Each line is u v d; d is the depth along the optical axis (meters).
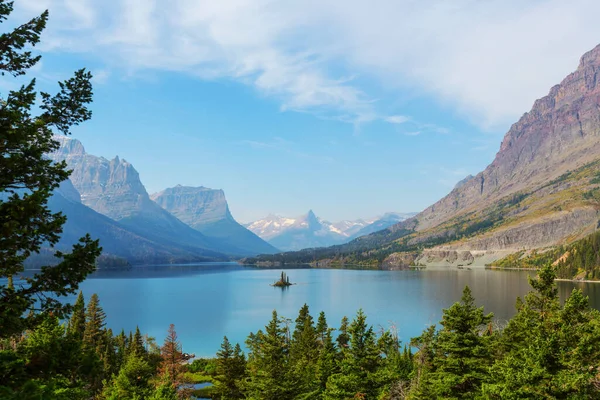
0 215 14.16
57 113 17.53
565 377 25.97
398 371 60.84
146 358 92.69
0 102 15.54
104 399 50.47
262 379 48.75
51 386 14.69
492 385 28.55
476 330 39.25
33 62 16.66
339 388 43.97
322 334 88.44
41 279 14.96
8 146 14.88
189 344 135.25
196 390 81.75
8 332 14.28
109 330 107.19
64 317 15.38
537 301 37.09
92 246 15.72
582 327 29.16
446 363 38.19
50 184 16.34
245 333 151.12
